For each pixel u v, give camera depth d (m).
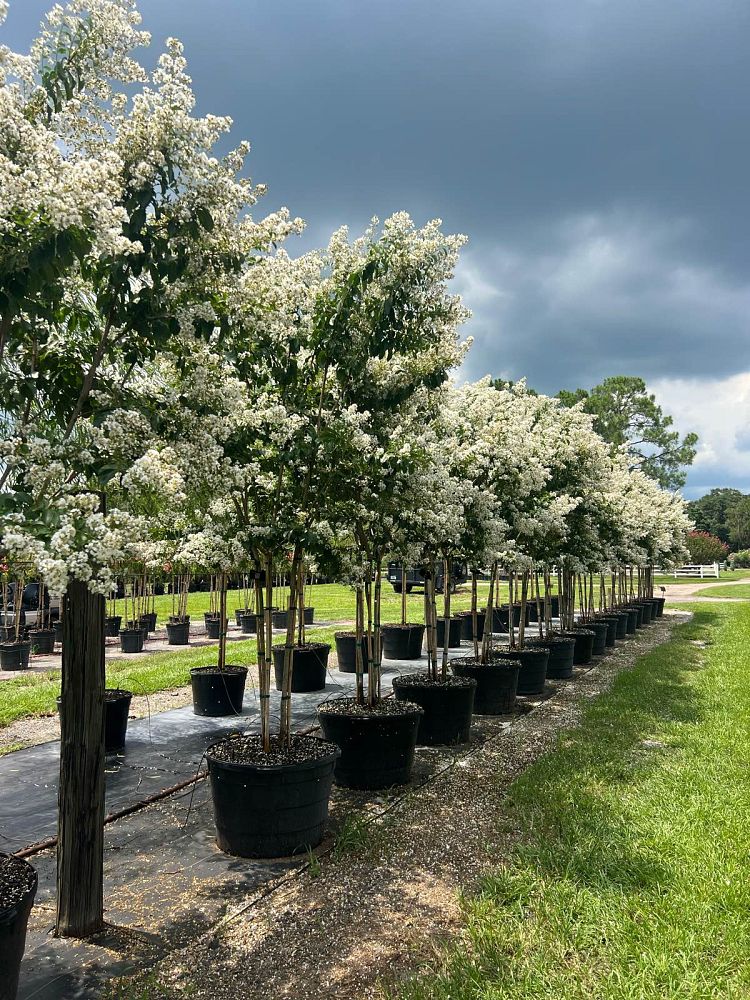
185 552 4.39
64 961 2.94
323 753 4.22
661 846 3.92
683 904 3.28
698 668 10.24
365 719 5.02
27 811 4.66
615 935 3.06
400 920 3.29
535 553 8.28
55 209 2.23
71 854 3.13
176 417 3.21
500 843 4.11
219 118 2.96
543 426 8.66
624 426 39.31
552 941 3.03
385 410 4.70
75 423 3.03
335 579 5.06
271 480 4.39
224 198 2.97
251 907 3.40
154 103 2.95
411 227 4.36
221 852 4.04
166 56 3.02
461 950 3.00
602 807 4.52
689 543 48.97
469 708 6.35
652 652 12.04
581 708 7.66
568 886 3.46
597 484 9.12
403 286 4.33
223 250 3.15
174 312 3.06
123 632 12.28
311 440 4.07
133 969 2.90
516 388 8.87
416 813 4.60
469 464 6.43
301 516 4.49
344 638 10.34
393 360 4.64
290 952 3.03
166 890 3.58
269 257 4.08
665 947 2.94
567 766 5.42
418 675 6.81
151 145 2.89
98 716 3.21
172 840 4.22
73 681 3.16
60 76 3.02
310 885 3.62
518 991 2.68
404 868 3.81
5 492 2.43
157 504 3.13
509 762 5.73
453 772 5.48
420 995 2.68
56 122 3.03
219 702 7.35
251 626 15.11
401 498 4.60
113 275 2.83
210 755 4.16
